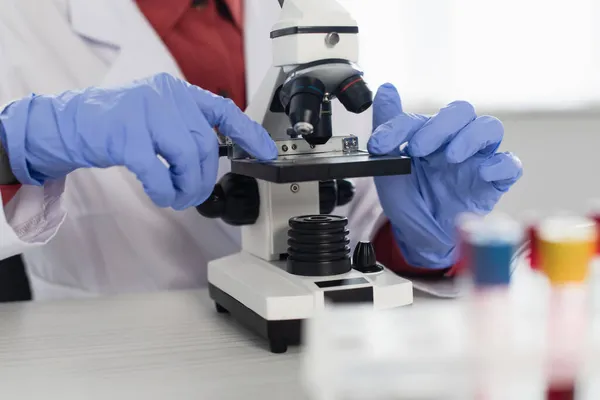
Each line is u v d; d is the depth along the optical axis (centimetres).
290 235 94
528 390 48
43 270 133
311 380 50
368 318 51
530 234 50
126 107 86
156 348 88
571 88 240
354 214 132
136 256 134
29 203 103
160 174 86
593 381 51
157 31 130
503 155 104
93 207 132
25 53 128
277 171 81
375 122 113
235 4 133
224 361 82
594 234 49
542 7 235
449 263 119
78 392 73
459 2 229
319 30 85
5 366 82
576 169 249
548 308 48
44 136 90
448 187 112
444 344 48
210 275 107
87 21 127
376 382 48
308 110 82
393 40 225
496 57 234
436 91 229
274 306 84
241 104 135
